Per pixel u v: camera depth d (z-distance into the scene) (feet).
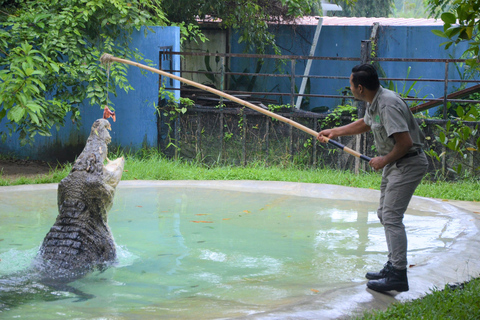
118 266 14.42
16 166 34.09
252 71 49.78
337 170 33.58
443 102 32.58
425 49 45.16
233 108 36.09
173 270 14.05
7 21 32.73
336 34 47.70
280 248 16.40
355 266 14.51
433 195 26.94
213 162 36.47
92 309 10.93
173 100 35.94
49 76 31.19
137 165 31.83
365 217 21.07
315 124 34.50
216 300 11.51
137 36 36.01
